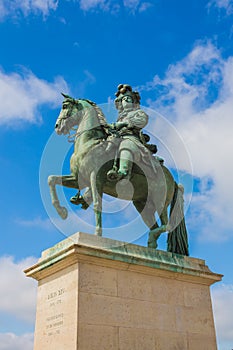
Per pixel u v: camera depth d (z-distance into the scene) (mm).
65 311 5391
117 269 5777
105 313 5391
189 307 6258
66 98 6906
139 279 5930
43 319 5746
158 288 6066
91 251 5512
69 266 5617
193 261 6711
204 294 6555
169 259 6379
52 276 5887
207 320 6371
